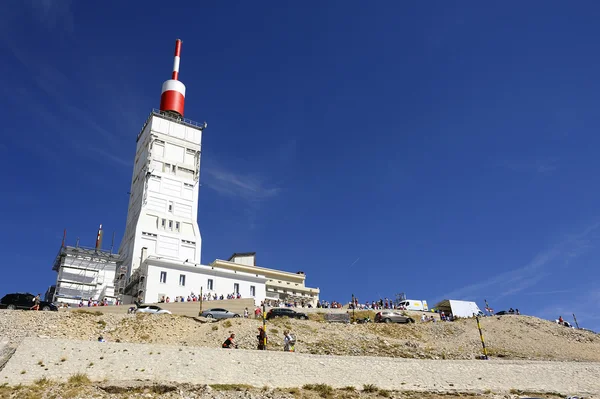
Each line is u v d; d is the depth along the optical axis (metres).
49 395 28.78
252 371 35.56
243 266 114.56
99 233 105.44
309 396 33.78
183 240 102.19
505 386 39.38
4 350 33.97
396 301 96.00
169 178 106.81
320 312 79.06
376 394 35.72
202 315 64.12
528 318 73.62
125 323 54.12
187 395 31.48
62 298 86.94
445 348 60.38
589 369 42.09
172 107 115.38
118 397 29.91
